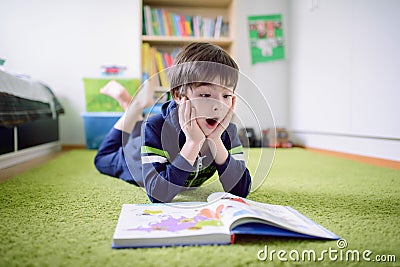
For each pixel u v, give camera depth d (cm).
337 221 70
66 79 254
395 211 79
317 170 143
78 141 256
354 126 188
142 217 65
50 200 87
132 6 259
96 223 67
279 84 283
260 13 278
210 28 251
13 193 94
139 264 48
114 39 258
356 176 128
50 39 252
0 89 130
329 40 215
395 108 154
